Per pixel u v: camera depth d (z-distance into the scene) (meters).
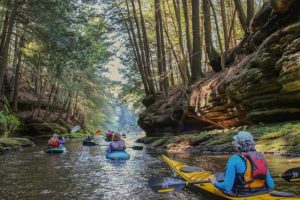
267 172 5.84
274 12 14.73
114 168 12.01
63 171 11.58
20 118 32.97
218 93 16.66
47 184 9.18
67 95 47.81
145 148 20.62
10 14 24.45
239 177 5.74
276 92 12.81
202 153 14.61
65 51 23.86
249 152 5.80
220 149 14.37
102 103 61.44
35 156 16.88
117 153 14.96
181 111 21.20
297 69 11.09
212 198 6.48
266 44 13.12
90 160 14.78
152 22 34.75
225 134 15.62
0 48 24.50
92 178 10.02
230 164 5.78
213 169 10.00
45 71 36.91
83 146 24.89
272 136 12.16
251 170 5.68
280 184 7.29
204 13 22.64
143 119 27.56
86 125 65.12
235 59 19.31
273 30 14.89
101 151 19.97
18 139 23.42
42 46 27.23
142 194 7.61
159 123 24.33
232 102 15.47
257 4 33.69
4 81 34.06
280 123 12.98
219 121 17.56
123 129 134.00
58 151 18.28
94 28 31.14
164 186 6.62
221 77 17.91
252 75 13.45
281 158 10.36
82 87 45.81
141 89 38.97
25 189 8.54
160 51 27.86
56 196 7.77
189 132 20.72
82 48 24.61
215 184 6.16
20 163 13.96
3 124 25.34
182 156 14.06
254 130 13.41
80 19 24.34
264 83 13.01
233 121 16.55
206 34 22.61
